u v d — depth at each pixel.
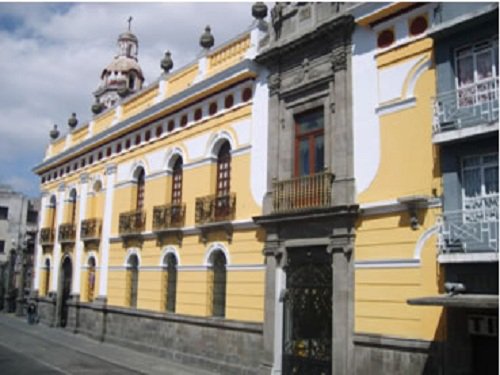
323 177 14.02
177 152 20.55
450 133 10.91
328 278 13.99
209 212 18.03
